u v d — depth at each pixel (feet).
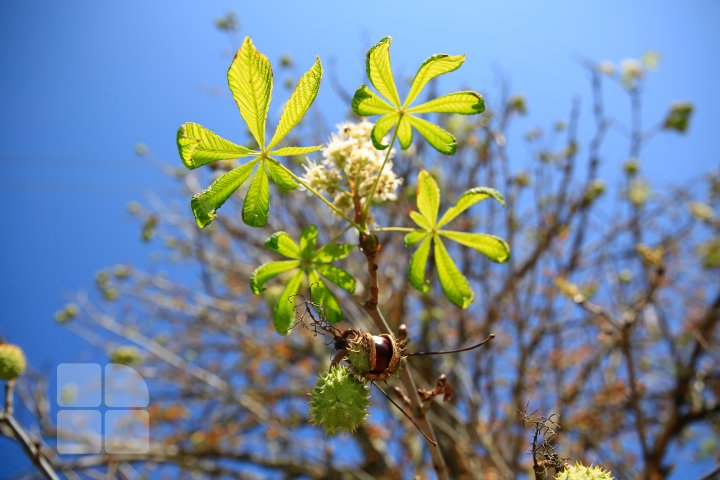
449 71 7.38
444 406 21.07
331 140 8.84
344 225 21.88
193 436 31.48
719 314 25.54
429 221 8.16
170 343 34.88
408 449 28.12
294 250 7.93
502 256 8.18
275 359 29.81
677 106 22.03
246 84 6.63
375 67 7.30
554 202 26.12
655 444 24.21
